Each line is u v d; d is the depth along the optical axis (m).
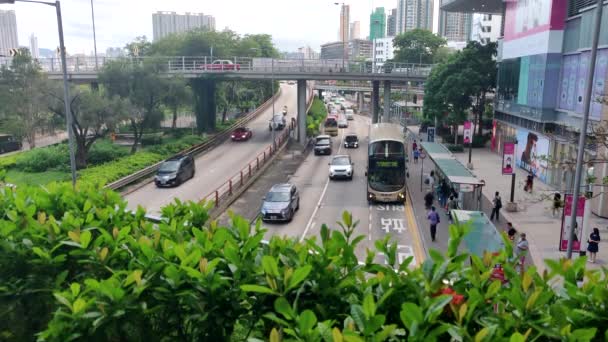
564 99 32.03
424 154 46.12
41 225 7.82
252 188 34.66
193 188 34.06
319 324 4.21
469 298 4.75
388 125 35.00
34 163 39.38
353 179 37.47
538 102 34.53
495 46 48.56
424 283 5.07
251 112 80.50
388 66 59.56
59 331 5.45
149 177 37.41
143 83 46.03
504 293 4.86
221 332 5.85
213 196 30.84
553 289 5.28
